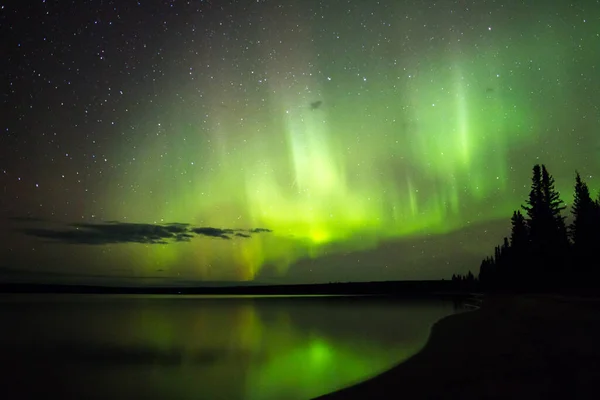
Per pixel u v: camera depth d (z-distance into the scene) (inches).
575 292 1865.2
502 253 3457.2
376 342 1103.6
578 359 458.9
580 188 2267.5
